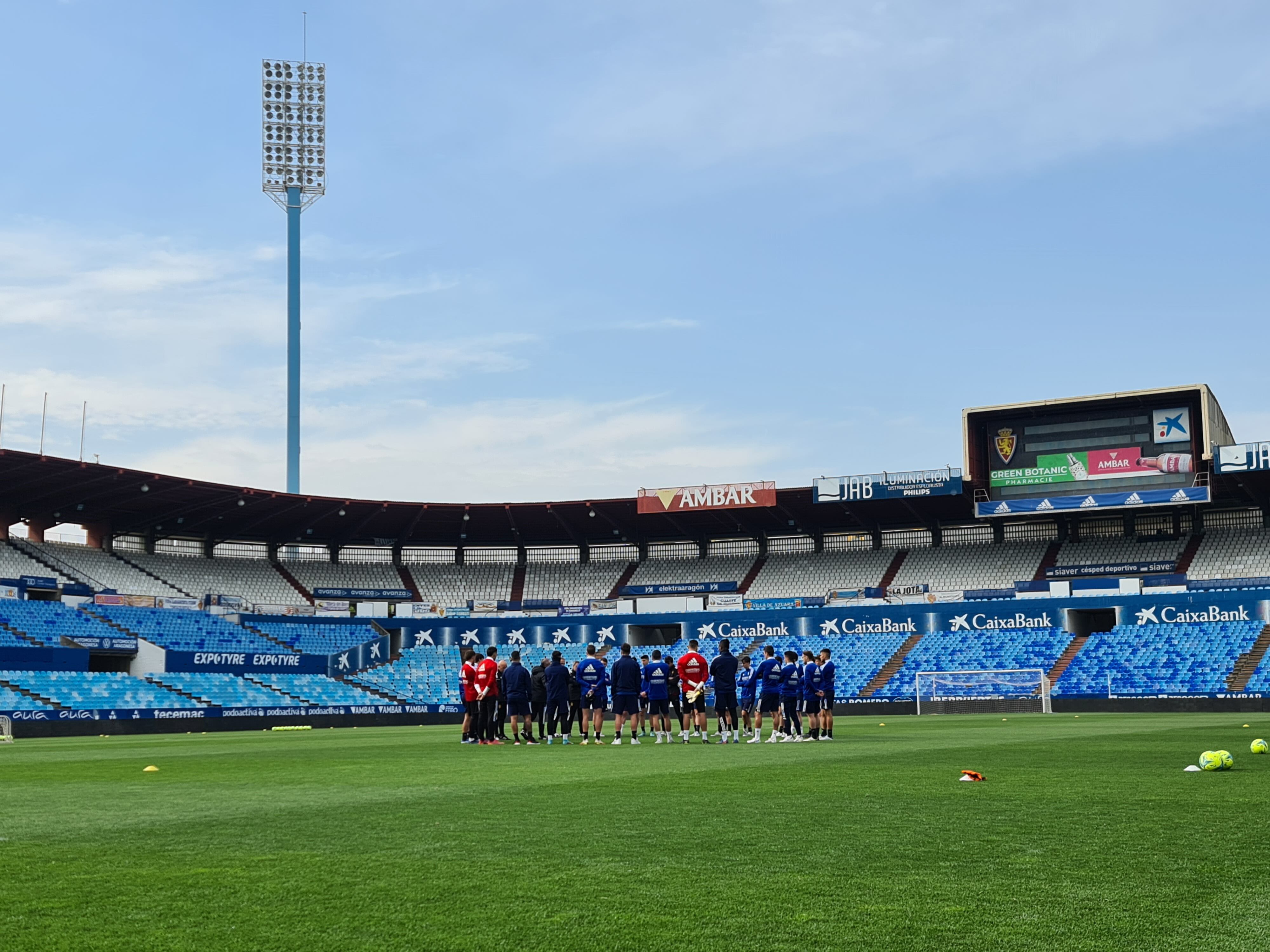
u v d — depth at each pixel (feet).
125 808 39.09
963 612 199.82
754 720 100.27
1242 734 82.02
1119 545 219.41
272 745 92.48
